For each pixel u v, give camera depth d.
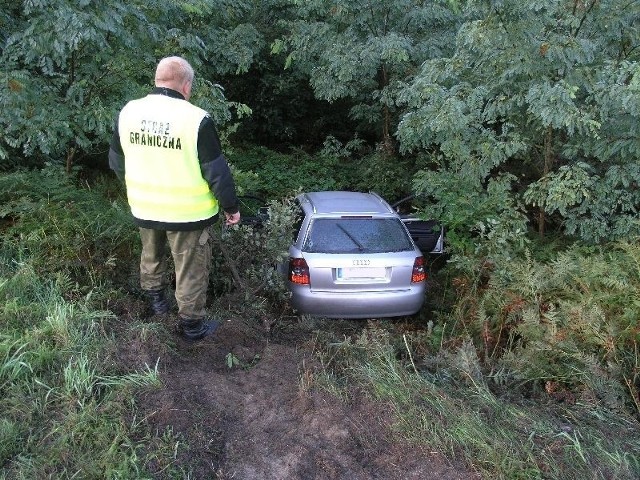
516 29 5.89
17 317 3.54
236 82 12.63
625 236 6.00
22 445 2.68
